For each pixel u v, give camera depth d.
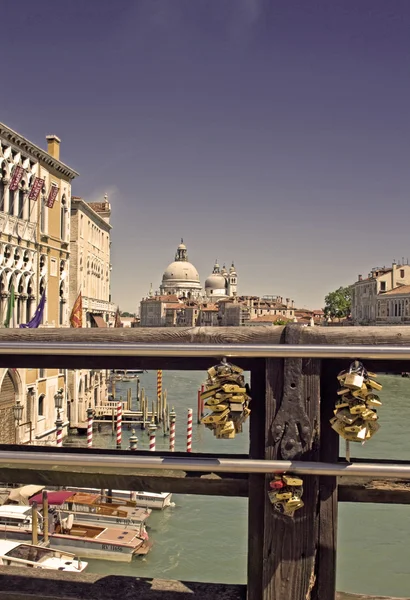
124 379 88.94
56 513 23.06
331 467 3.26
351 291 154.38
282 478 3.27
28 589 3.63
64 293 40.84
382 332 3.41
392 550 20.08
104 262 61.62
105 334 3.63
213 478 3.69
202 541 22.47
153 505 25.67
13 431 30.97
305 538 3.37
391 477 3.24
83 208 50.56
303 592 3.36
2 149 30.97
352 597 3.65
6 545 19.23
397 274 133.62
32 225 34.41
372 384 3.23
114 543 20.89
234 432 3.36
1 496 23.86
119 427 38.25
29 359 3.85
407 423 41.94
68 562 18.55
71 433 44.16
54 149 39.97
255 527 3.54
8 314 29.78
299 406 3.39
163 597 3.57
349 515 23.38
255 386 3.59
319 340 3.45
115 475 3.75
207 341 3.55
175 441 41.72
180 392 75.69
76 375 44.44
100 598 3.55
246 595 3.59
